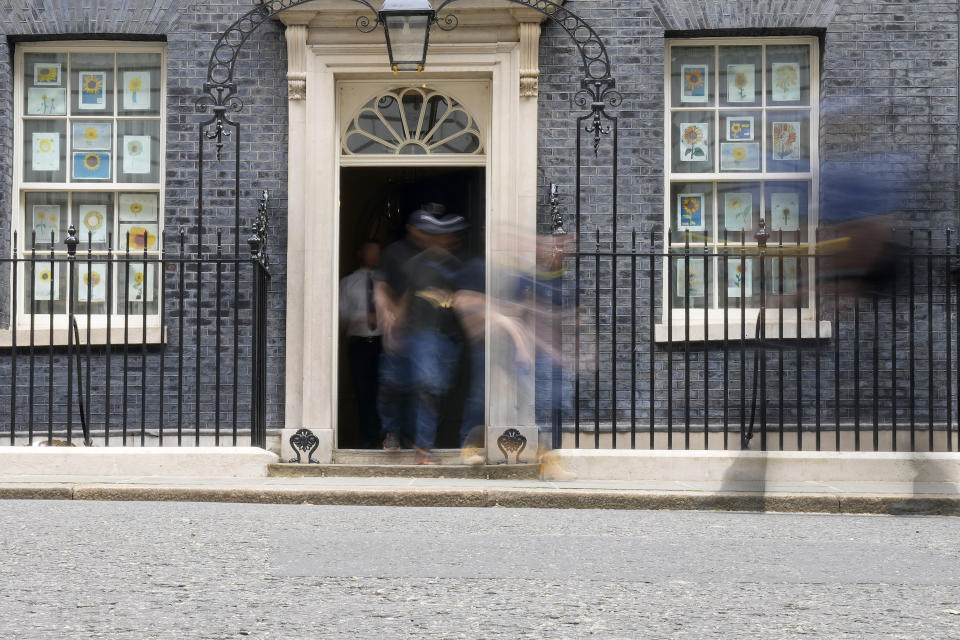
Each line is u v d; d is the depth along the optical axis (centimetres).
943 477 822
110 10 978
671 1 977
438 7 954
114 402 963
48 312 989
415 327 905
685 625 377
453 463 916
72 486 752
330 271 961
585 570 475
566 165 970
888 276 696
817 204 980
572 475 838
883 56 980
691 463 838
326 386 951
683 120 998
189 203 975
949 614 399
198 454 845
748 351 954
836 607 408
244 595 417
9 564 471
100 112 1001
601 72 975
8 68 984
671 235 991
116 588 426
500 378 939
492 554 513
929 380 847
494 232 957
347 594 420
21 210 996
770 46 1002
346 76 975
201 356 962
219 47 943
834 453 830
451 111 993
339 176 990
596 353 859
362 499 745
